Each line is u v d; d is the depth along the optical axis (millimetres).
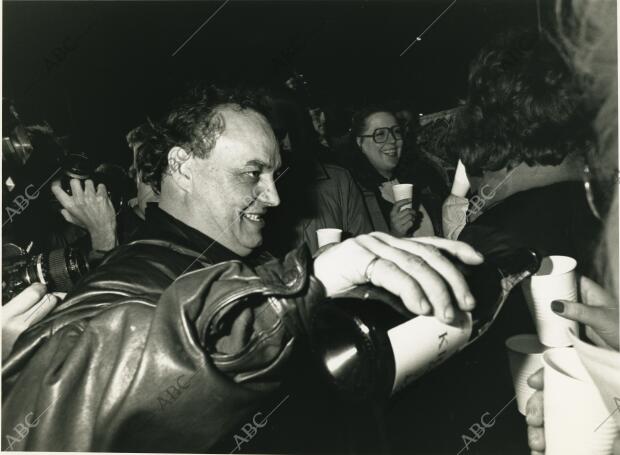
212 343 578
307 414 927
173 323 553
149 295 697
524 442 905
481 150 893
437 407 954
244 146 882
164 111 1568
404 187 1494
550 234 787
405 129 1887
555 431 554
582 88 946
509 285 630
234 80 1638
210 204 894
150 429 542
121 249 832
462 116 944
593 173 877
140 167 1019
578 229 816
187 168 903
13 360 647
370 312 528
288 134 1278
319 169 1329
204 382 533
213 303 550
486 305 595
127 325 589
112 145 1535
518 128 854
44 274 935
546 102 845
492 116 880
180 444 552
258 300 570
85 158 1330
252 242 919
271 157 912
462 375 954
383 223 1616
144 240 849
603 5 1003
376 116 1737
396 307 529
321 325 563
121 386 549
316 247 1271
